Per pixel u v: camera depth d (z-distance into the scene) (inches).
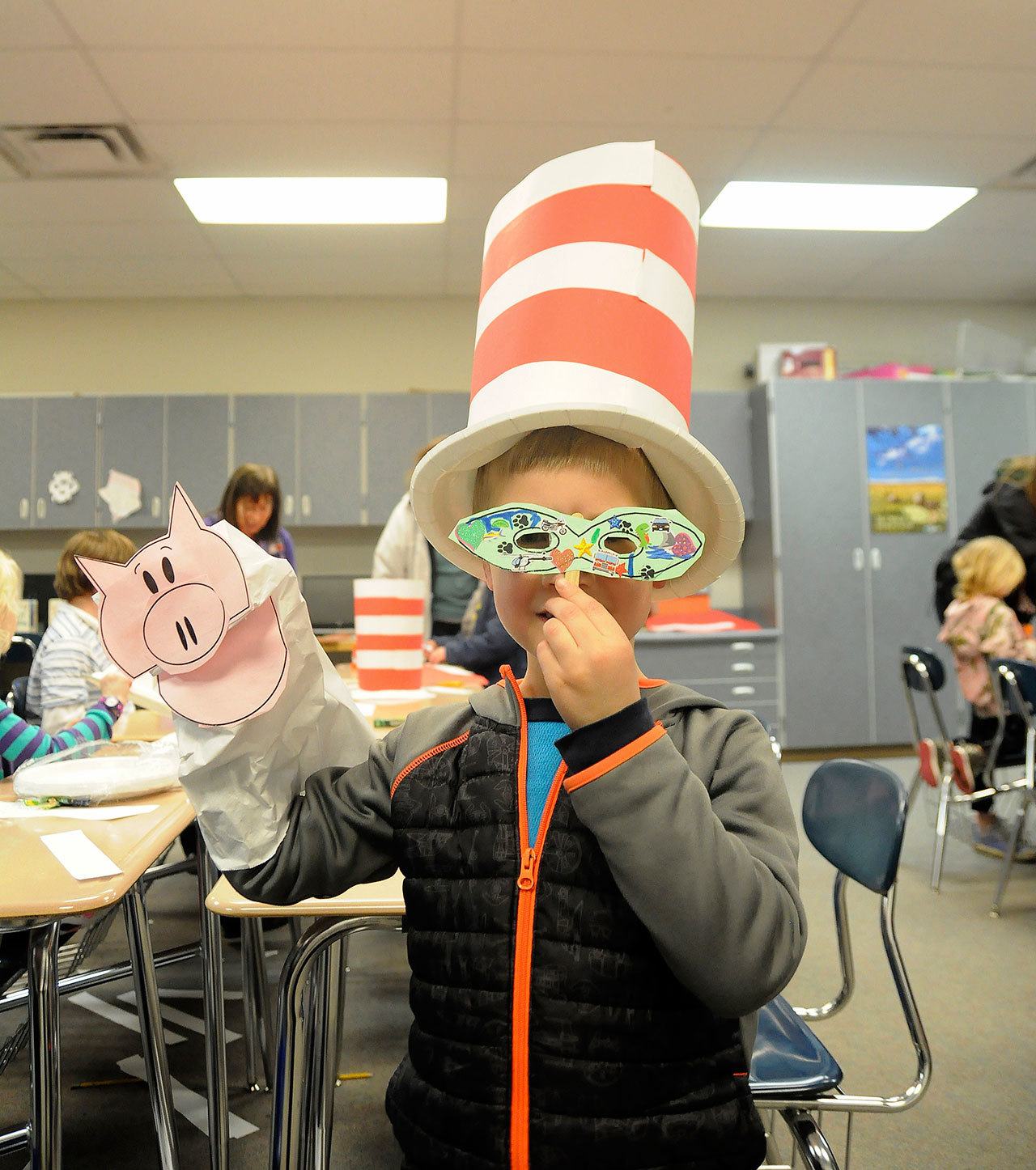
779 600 208.7
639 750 20.9
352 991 87.5
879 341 239.1
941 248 202.7
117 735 71.6
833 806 51.2
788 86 137.0
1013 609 129.6
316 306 229.8
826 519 210.7
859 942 97.7
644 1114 23.3
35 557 221.0
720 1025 24.6
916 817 150.4
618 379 24.1
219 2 114.5
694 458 23.4
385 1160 60.7
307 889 25.9
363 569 227.9
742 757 25.5
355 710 28.0
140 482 210.7
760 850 23.0
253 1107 67.4
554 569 23.2
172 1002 85.7
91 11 115.7
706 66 131.5
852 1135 63.4
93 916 54.8
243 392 223.9
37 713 83.6
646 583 24.9
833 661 209.5
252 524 119.1
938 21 121.7
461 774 26.5
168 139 149.0
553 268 25.0
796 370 217.0
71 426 210.4
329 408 214.7
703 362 235.8
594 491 24.9
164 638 22.9
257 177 163.0
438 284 219.9
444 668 104.8
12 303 225.0
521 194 26.4
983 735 121.3
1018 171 166.1
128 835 43.3
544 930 24.1
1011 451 215.9
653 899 20.5
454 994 24.5
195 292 222.1
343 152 154.7
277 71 130.1
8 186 164.7
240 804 24.3
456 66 129.8
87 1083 70.6
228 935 97.3
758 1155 24.2
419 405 216.2
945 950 95.3
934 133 152.1
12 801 50.5
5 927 35.0
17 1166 56.8
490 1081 23.7
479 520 23.6
